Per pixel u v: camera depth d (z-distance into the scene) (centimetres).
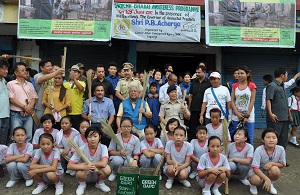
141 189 351
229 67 827
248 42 656
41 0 618
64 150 434
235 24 653
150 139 442
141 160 429
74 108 502
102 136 467
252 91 493
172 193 398
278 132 497
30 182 410
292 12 668
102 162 387
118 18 635
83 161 405
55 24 621
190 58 873
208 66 834
